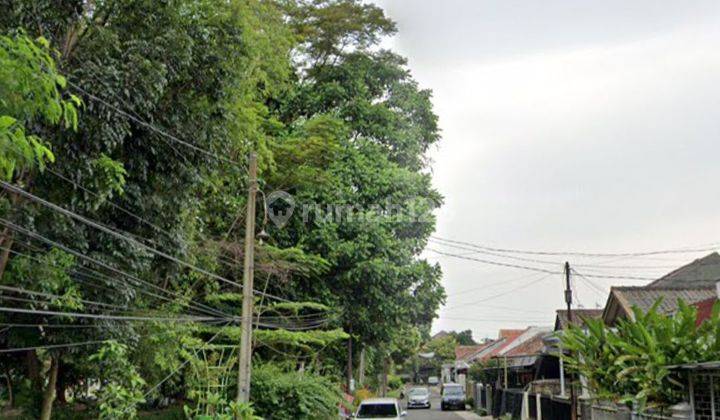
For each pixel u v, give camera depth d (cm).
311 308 2150
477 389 3981
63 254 1038
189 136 1182
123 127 1020
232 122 1330
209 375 1653
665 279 3119
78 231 1052
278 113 2500
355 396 3291
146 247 1095
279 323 2041
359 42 2630
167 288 1523
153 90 1049
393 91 2658
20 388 1392
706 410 1167
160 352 1409
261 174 1969
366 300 2320
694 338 1183
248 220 1421
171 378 1636
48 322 1129
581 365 1427
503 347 5381
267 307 1925
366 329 2525
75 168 983
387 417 1986
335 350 2905
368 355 3841
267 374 1872
